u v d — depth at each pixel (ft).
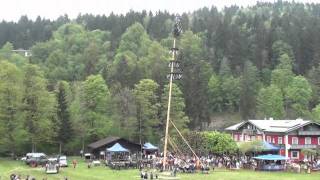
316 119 512.22
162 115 404.36
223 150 329.31
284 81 607.37
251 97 572.10
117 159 311.47
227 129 415.44
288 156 346.13
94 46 646.74
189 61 557.33
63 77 594.24
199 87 499.92
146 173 238.68
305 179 247.91
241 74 624.59
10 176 232.94
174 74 267.18
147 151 361.92
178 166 274.16
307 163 300.20
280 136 351.87
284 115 545.44
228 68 638.12
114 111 403.95
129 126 397.19
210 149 332.39
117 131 398.42
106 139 365.61
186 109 479.82
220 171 280.92
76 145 390.83
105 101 400.47
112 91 443.73
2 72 342.64
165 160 266.98
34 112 349.61
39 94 351.46
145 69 552.82
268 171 285.23
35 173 261.65
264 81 643.45
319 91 602.85
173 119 392.06
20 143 354.74
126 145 354.33
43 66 607.78
